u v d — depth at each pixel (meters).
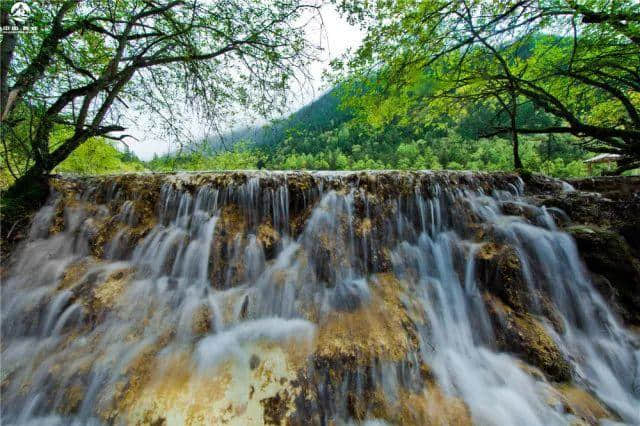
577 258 3.72
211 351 2.71
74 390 2.41
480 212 4.48
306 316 3.18
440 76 5.54
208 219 4.14
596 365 2.96
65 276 3.55
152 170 6.34
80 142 5.08
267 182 4.42
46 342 2.94
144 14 4.60
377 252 3.98
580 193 4.47
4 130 4.13
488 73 5.46
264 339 2.86
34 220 4.20
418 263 3.98
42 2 3.62
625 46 4.48
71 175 4.86
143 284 3.47
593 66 4.87
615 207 4.14
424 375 2.67
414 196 4.49
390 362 2.64
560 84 6.15
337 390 2.44
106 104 5.15
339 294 3.47
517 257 3.60
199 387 2.32
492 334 3.17
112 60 4.86
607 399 2.61
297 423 2.19
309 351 2.66
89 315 3.08
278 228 4.28
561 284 3.56
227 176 4.49
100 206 4.42
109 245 3.93
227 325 3.08
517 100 6.83
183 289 3.48
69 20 4.04
